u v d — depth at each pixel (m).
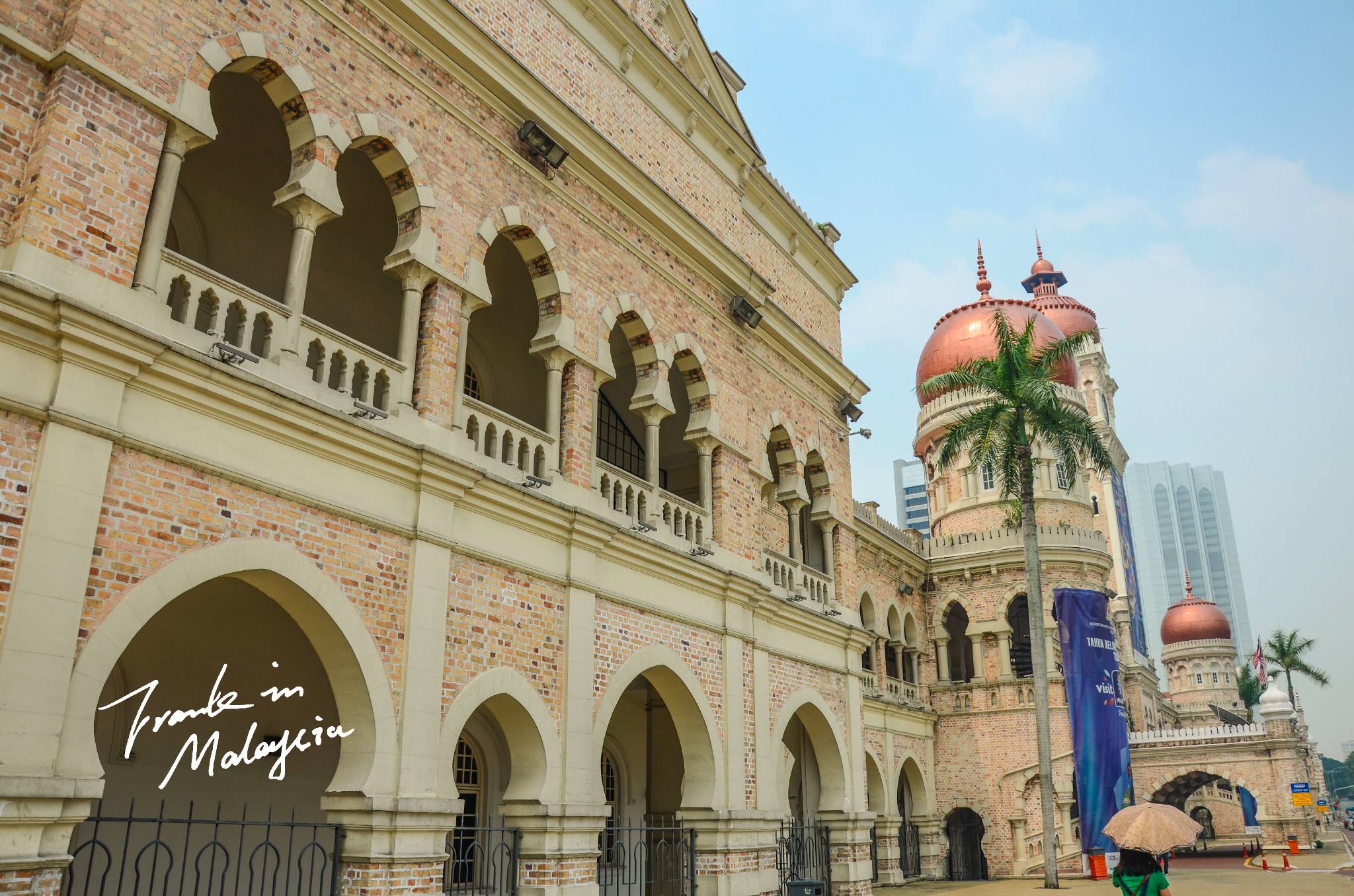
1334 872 33.72
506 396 20.64
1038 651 27.89
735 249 21.97
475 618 13.29
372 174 16.45
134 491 9.66
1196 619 77.12
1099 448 28.98
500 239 18.66
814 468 24.58
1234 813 62.25
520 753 14.02
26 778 8.20
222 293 10.84
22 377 8.98
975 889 28.56
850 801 22.44
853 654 24.02
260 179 15.88
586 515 15.09
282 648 15.34
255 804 14.94
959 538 38.66
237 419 10.73
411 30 13.98
